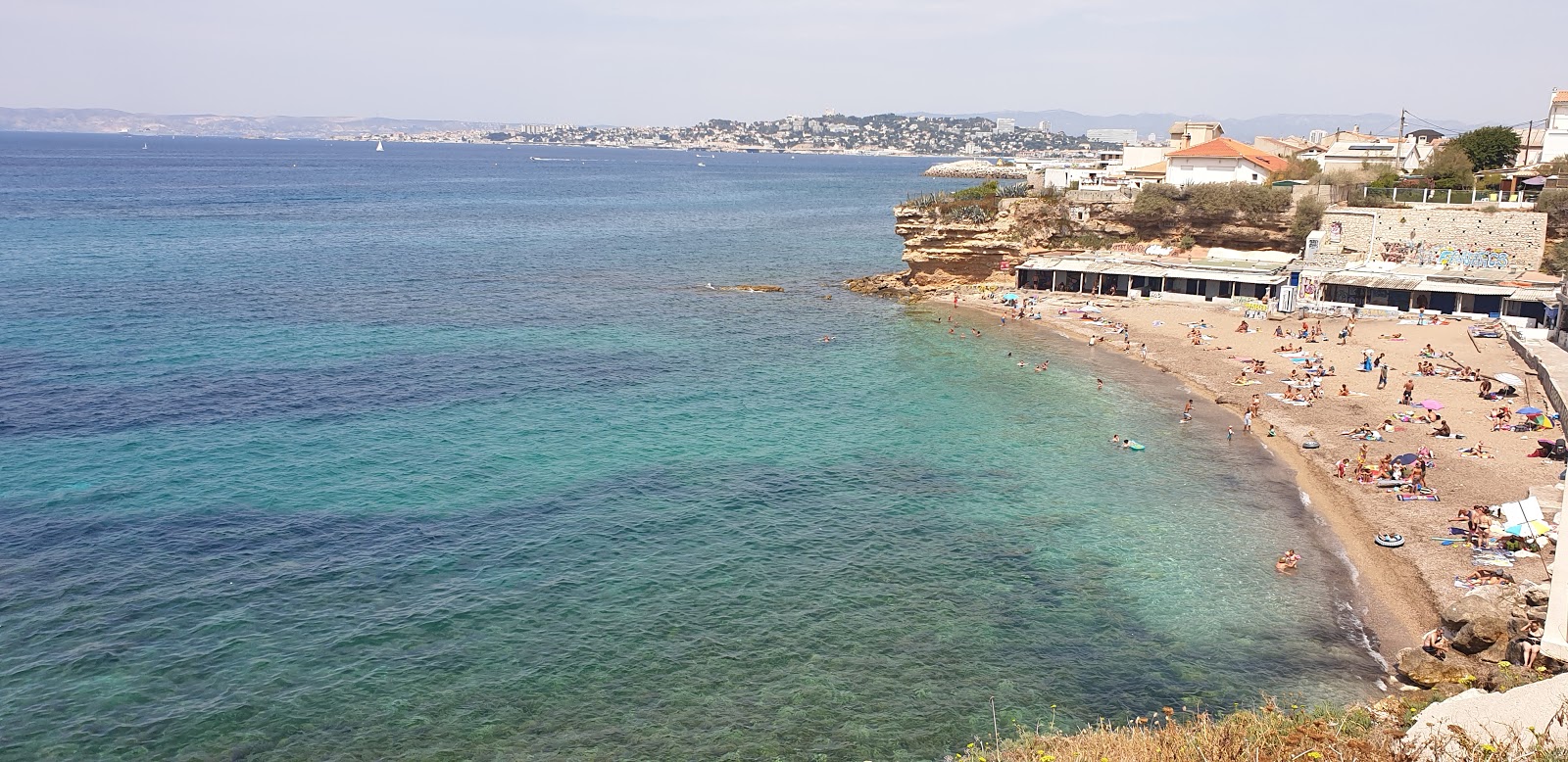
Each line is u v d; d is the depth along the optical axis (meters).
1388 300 88.62
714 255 146.38
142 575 39.88
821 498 49.53
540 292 109.19
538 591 39.56
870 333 89.25
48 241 137.75
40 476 49.44
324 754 29.83
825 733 31.14
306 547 42.78
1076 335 87.31
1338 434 57.75
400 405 63.47
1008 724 31.48
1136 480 52.09
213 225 169.00
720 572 41.41
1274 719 24.98
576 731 31.16
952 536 45.25
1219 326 87.19
